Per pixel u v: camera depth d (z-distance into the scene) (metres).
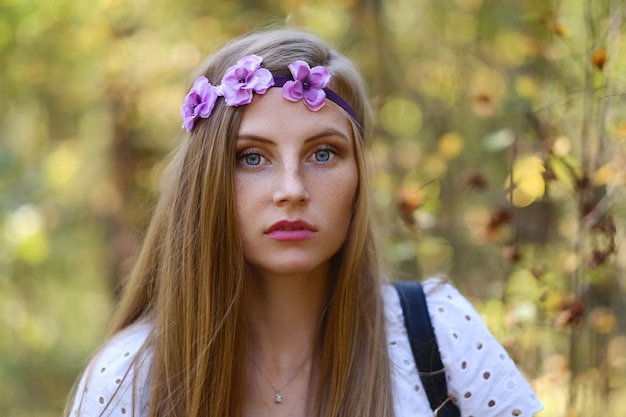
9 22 3.56
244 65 1.41
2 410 3.89
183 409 1.47
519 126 2.18
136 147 3.77
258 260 1.42
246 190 1.41
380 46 3.10
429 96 3.07
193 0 3.49
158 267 1.60
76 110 4.45
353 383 1.50
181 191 1.51
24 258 3.66
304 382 1.54
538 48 2.29
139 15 3.49
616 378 2.20
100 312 4.38
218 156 1.41
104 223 4.04
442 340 1.53
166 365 1.49
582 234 1.99
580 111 2.20
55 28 3.56
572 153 2.17
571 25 2.40
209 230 1.43
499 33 2.93
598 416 2.10
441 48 3.12
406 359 1.53
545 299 2.01
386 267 2.14
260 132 1.39
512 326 2.09
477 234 2.40
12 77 4.03
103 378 1.51
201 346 1.46
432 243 2.52
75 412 1.52
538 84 2.37
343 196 1.44
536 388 2.10
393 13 3.23
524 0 2.68
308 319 1.55
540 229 2.34
